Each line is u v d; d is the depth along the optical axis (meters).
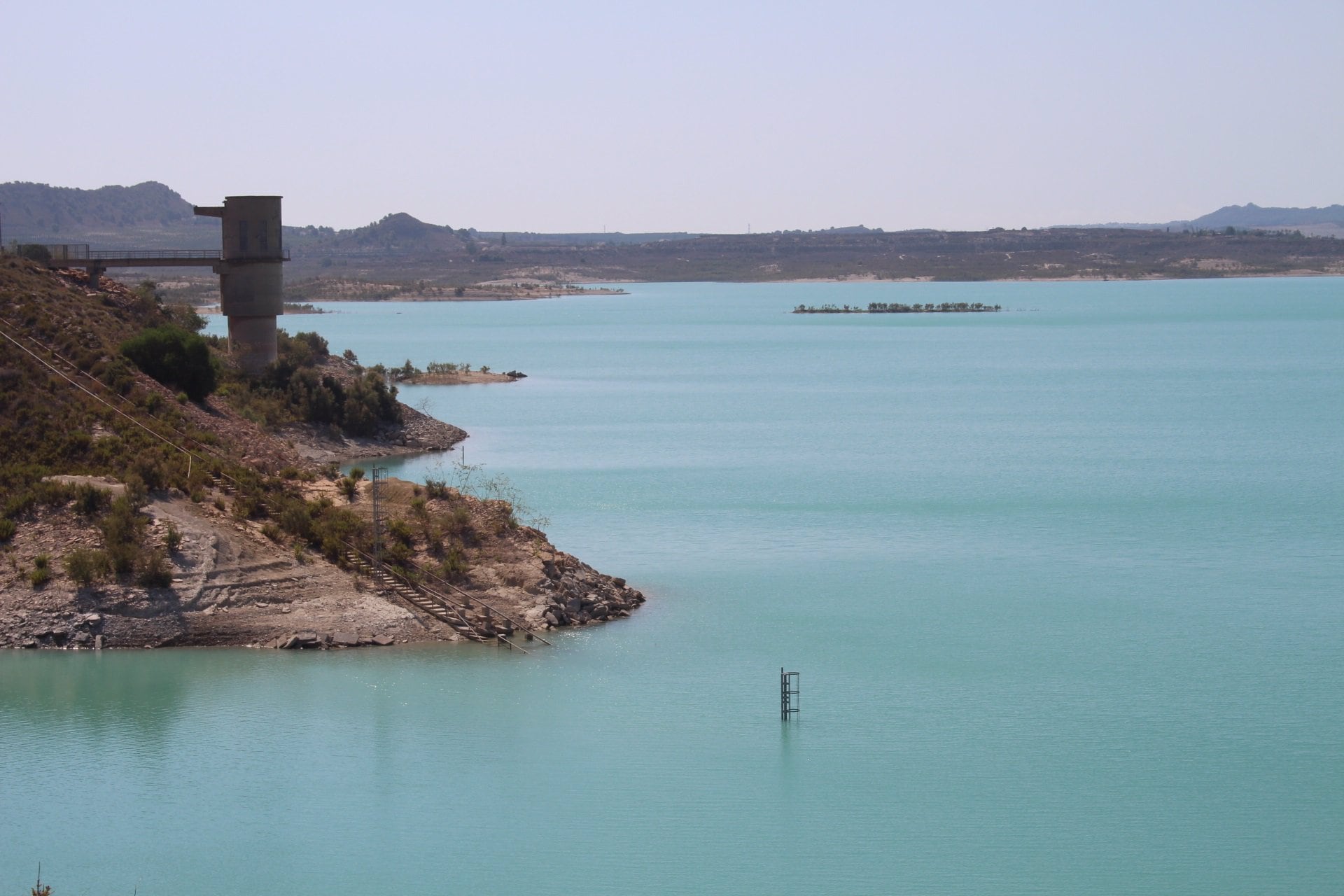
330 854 36.94
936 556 67.75
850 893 35.12
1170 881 35.81
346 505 59.06
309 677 47.69
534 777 41.19
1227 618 57.25
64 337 75.25
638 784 40.88
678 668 49.94
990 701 47.56
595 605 55.25
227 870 36.25
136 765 41.69
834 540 71.12
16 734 43.47
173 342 79.25
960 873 36.38
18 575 51.28
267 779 40.91
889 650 52.56
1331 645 53.69
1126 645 53.44
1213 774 41.81
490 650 50.53
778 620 56.00
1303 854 37.06
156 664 48.34
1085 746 43.78
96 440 61.97
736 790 40.72
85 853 37.00
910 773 41.75
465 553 55.78
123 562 51.06
